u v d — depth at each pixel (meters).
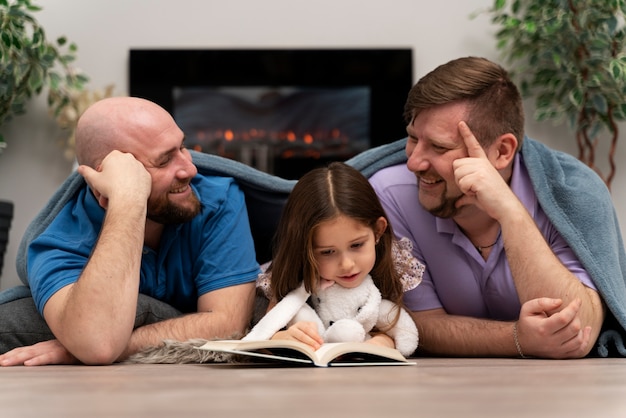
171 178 1.70
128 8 3.96
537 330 1.55
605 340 1.71
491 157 1.75
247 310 1.76
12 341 1.69
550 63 3.77
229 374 1.16
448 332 1.71
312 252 1.58
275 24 4.00
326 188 1.58
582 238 1.73
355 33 4.01
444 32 3.99
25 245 1.95
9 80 3.57
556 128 3.90
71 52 3.93
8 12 3.46
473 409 0.68
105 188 1.62
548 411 0.66
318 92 4.02
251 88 4.00
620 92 3.55
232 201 1.86
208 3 3.98
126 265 1.54
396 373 1.15
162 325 1.64
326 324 1.61
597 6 3.54
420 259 1.86
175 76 3.97
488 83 1.72
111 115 1.71
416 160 1.72
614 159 3.87
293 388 0.91
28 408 0.72
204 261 1.78
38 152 3.90
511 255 1.65
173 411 0.67
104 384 0.99
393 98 4.00
